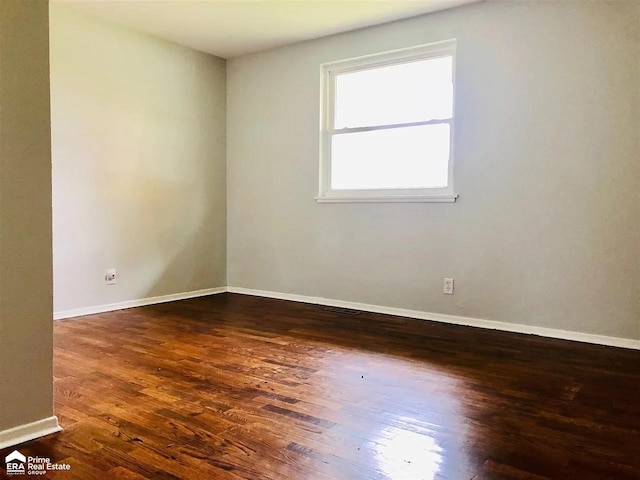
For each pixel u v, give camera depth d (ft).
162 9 11.90
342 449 5.45
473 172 11.56
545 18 10.55
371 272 13.29
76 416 6.26
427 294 12.37
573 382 7.73
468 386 7.52
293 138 14.66
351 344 9.93
